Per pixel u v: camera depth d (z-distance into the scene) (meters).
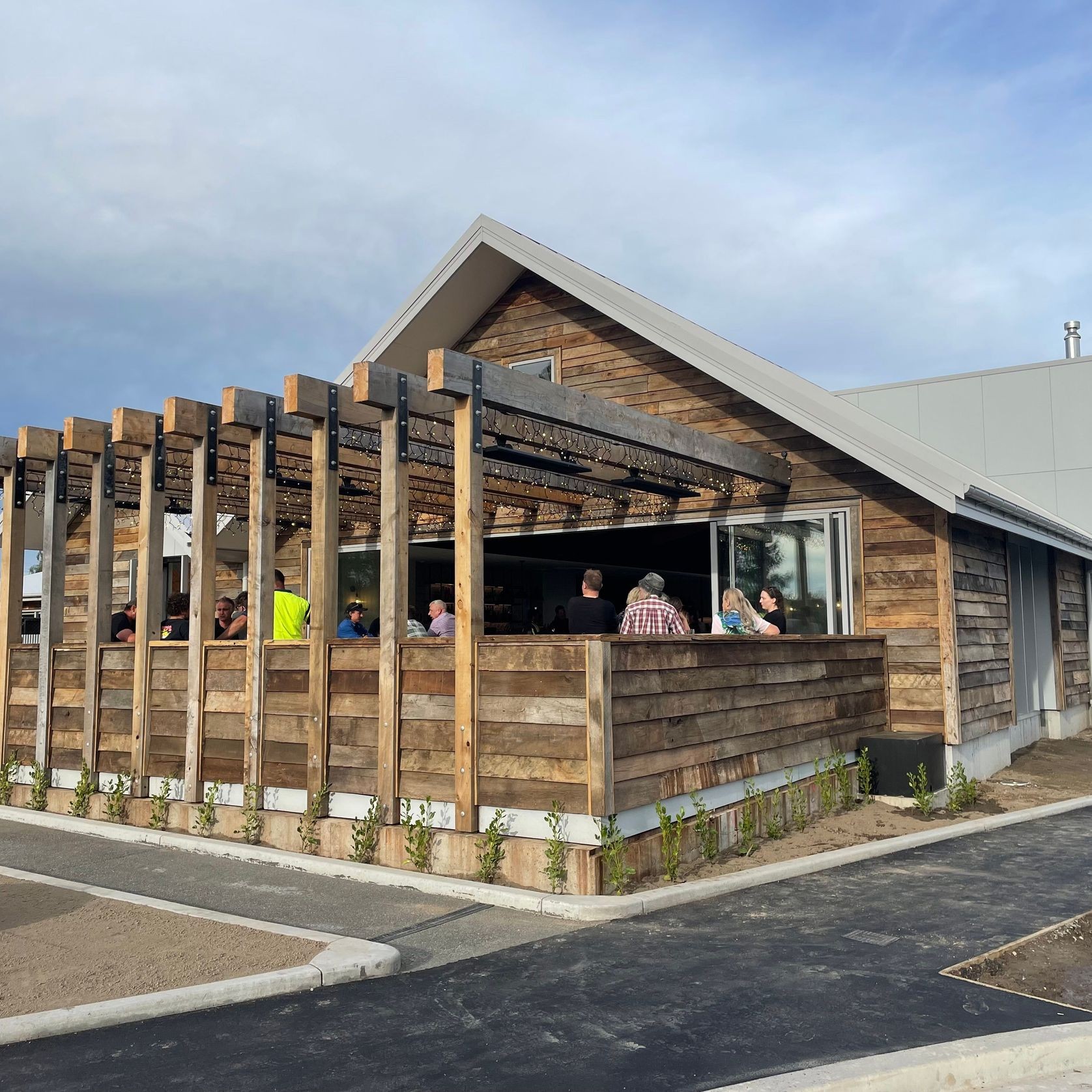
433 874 6.65
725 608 10.12
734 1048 3.92
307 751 7.51
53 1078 3.67
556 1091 3.56
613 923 5.75
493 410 7.79
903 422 19.92
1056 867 7.17
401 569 7.18
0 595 9.73
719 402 11.46
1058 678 14.89
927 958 5.05
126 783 8.62
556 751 6.34
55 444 9.48
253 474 8.01
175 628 8.95
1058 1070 3.95
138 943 5.10
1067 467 18.30
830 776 8.99
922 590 10.22
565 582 19.48
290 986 4.59
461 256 11.98
